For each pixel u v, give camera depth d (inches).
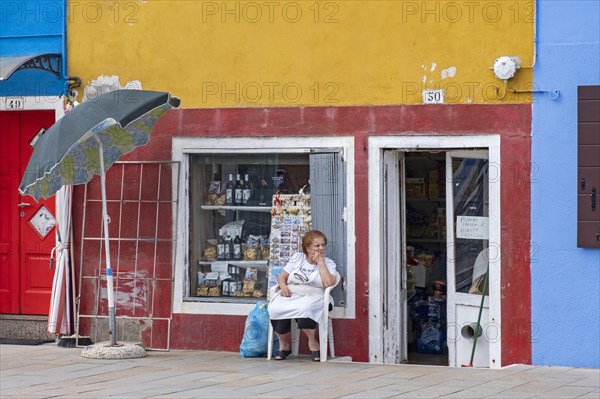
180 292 548.1
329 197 525.3
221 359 516.1
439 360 555.8
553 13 491.5
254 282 546.3
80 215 563.8
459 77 505.4
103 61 559.5
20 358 520.1
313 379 455.2
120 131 539.5
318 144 526.9
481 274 518.0
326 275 505.4
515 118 497.4
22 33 573.3
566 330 491.5
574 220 489.4
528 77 494.9
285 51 531.5
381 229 519.8
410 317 584.1
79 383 448.5
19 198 591.8
